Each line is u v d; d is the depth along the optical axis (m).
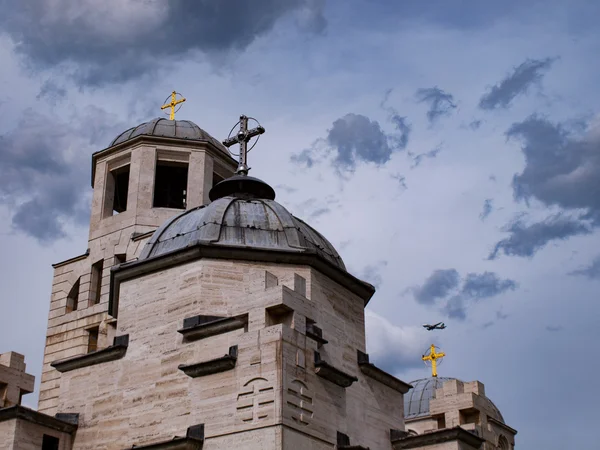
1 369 37.59
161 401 31.58
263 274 31.03
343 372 31.03
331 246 38.41
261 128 41.97
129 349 33.38
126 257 47.25
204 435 29.38
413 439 35.31
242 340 29.92
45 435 32.00
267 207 36.78
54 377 46.66
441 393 38.03
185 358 31.78
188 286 33.25
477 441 36.12
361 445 32.88
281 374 28.73
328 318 34.28
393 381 36.25
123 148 50.06
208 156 50.03
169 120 52.06
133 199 48.38
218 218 35.53
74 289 49.06
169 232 36.38
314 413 29.56
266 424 28.30
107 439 32.12
